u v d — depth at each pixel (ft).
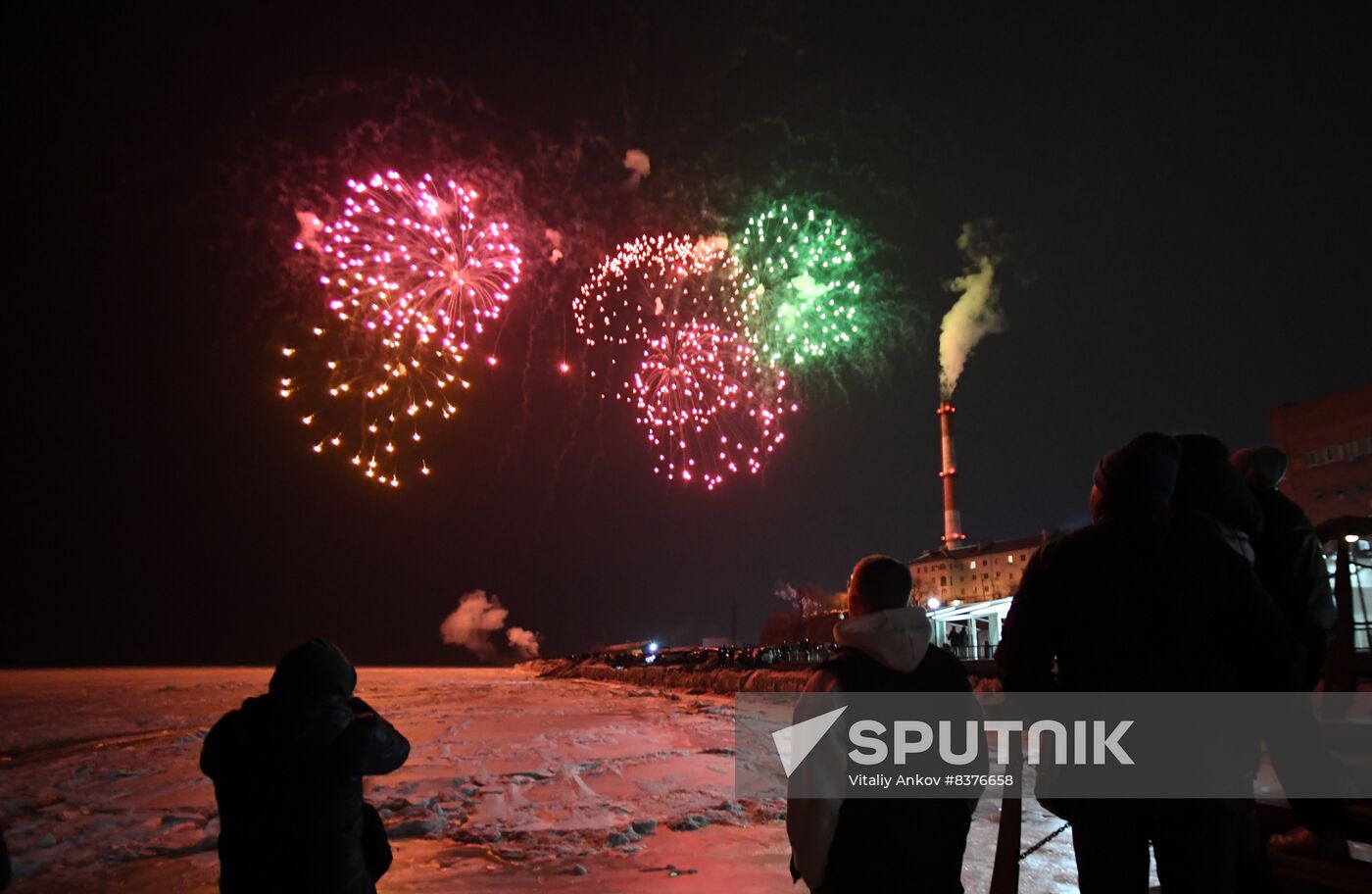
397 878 15.92
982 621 108.58
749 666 90.63
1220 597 7.57
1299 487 135.13
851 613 8.30
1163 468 8.23
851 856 7.30
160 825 20.51
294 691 8.64
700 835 19.17
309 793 8.29
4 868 8.55
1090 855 7.69
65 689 92.43
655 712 54.13
